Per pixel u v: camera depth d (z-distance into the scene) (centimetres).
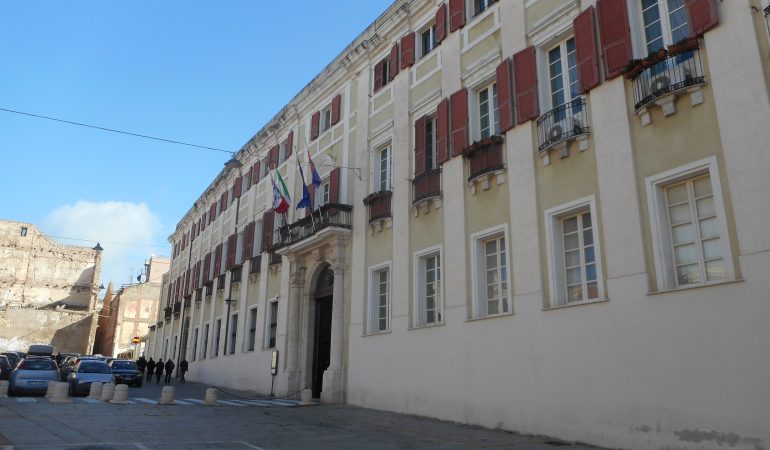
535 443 1137
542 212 1320
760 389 884
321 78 2456
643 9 1202
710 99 1029
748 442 884
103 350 6975
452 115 1642
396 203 1838
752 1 991
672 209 1088
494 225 1445
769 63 957
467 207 1543
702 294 980
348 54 2245
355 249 2017
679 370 991
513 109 1439
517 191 1388
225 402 1994
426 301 1683
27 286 5978
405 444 1109
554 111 1330
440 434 1254
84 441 1026
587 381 1141
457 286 1523
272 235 2700
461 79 1653
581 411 1141
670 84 1081
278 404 1938
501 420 1317
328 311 2267
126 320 6544
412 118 1856
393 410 1678
